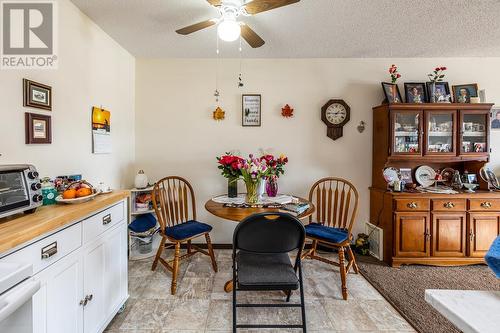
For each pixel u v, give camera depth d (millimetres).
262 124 2920
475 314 635
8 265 832
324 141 2932
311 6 1845
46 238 1053
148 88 2900
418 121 2566
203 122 2922
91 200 1467
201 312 1781
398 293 2021
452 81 2871
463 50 2664
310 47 2590
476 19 2029
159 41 2463
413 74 2873
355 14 1957
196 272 2346
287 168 2934
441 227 2441
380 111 2713
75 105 1894
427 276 2293
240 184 2912
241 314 1759
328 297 1974
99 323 1449
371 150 2922
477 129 2613
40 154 1572
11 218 1078
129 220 2641
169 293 2010
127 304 1862
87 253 1340
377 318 1734
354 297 1976
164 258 2623
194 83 2898
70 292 1201
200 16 2004
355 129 2920
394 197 2447
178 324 1660
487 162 2607
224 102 2910
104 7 1879
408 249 2449
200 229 2227
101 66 2230
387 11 1916
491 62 2861
